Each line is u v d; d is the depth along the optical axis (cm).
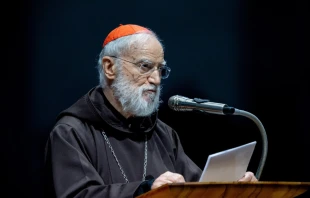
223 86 1675
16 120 1526
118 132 1128
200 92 1670
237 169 1001
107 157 1100
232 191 862
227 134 1650
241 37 1694
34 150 1526
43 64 1553
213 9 1691
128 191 970
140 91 1112
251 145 999
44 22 1558
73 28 1577
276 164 1672
